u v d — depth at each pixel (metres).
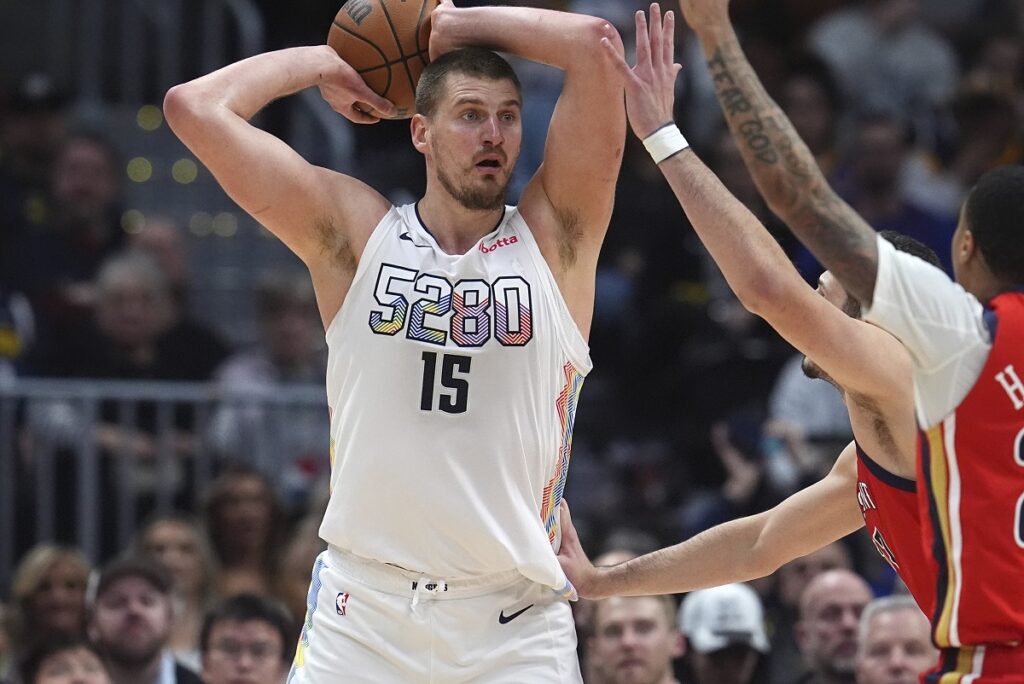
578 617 15.93
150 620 16.30
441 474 10.00
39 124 25.03
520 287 10.14
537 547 10.15
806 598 16.31
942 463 8.91
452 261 10.17
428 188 10.49
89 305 22.31
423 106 10.34
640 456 22.12
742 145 8.89
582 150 10.23
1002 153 25.98
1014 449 8.85
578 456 23.08
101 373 20.89
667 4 27.77
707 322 23.61
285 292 21.81
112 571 16.41
